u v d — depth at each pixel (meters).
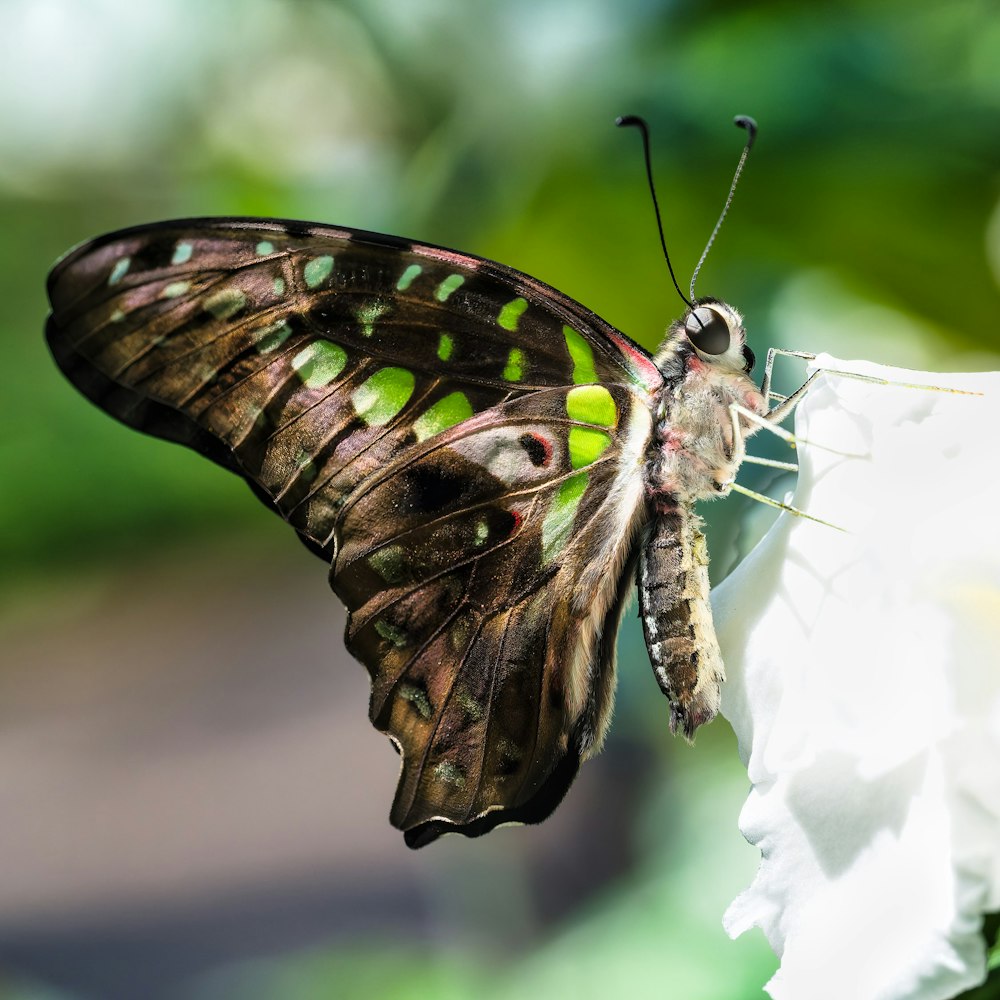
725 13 0.39
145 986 0.92
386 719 0.38
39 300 1.32
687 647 0.36
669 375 0.37
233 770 1.33
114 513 1.64
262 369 0.37
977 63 0.39
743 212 0.40
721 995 0.41
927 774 0.34
